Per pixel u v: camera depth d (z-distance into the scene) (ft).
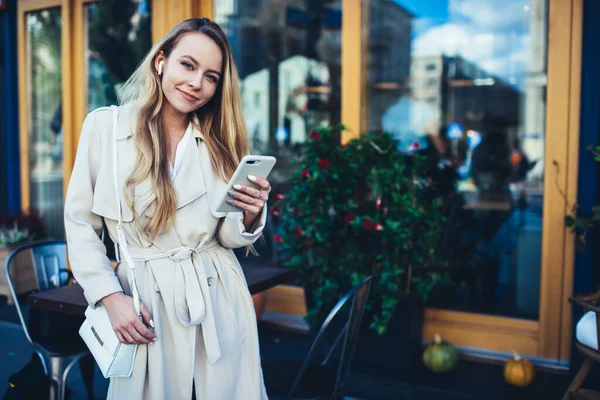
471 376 9.86
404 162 10.14
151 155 4.63
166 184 4.67
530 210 10.98
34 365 8.07
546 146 9.84
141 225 4.71
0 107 16.44
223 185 5.03
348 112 11.98
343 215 9.98
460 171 12.19
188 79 4.69
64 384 7.40
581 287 9.68
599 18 9.29
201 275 4.79
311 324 10.28
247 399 5.04
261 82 13.47
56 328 8.00
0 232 14.83
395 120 12.45
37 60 15.70
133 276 4.51
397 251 9.45
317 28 12.51
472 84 12.05
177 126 5.05
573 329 9.55
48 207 15.93
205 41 4.73
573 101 9.59
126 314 4.36
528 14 11.17
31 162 16.15
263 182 4.66
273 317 12.70
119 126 4.72
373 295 9.68
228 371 4.91
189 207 4.84
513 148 11.52
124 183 4.59
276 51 13.16
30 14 15.69
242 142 5.20
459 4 11.93
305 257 10.09
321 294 9.77
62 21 14.93
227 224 4.93
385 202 9.75
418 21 12.28
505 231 11.02
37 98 15.85
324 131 10.09
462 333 10.81
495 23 11.62
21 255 14.40
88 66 14.88
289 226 10.20
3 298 14.99
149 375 4.59
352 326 6.52
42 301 6.98
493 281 10.93
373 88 12.14
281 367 7.25
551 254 9.93
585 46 9.44
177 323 4.69
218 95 5.19
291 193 10.26
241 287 5.16
